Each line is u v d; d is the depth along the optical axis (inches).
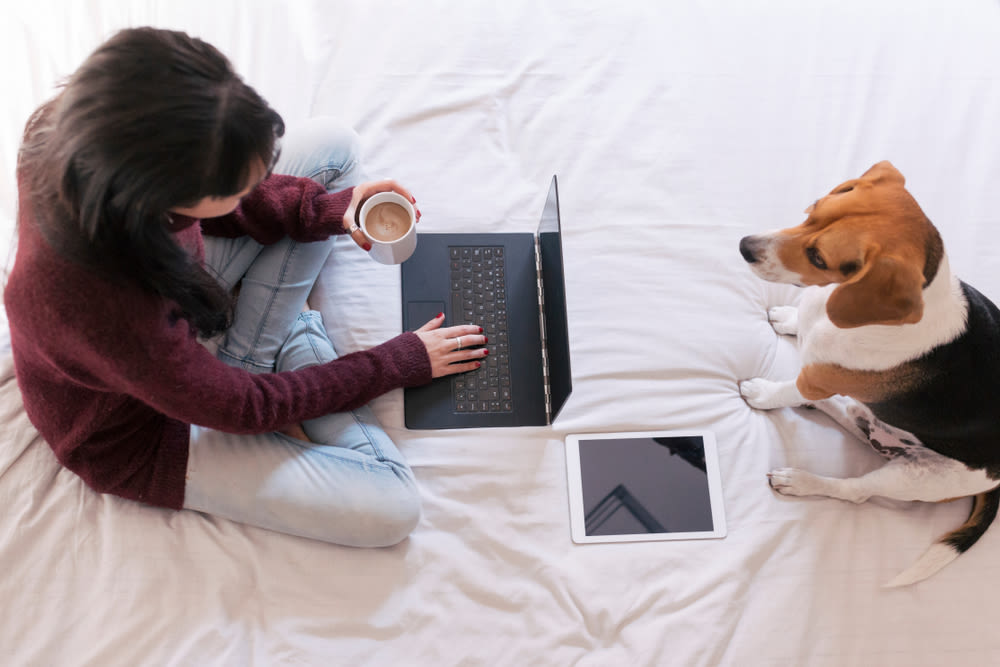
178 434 44.2
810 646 46.4
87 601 44.1
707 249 55.7
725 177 58.0
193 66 26.8
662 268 55.4
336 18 59.7
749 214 57.0
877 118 59.6
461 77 59.4
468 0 61.4
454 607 46.6
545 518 49.0
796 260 41.4
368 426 49.1
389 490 46.5
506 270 54.1
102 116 25.9
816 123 59.6
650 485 49.7
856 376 43.9
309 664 44.4
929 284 38.7
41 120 31.5
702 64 61.1
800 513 49.4
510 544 48.1
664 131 59.2
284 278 50.2
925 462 46.5
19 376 39.0
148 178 27.1
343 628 45.5
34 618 43.5
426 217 55.6
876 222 38.0
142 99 25.9
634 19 62.0
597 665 45.6
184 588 45.0
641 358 52.7
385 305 52.8
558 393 47.1
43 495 45.8
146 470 43.9
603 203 57.0
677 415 51.3
